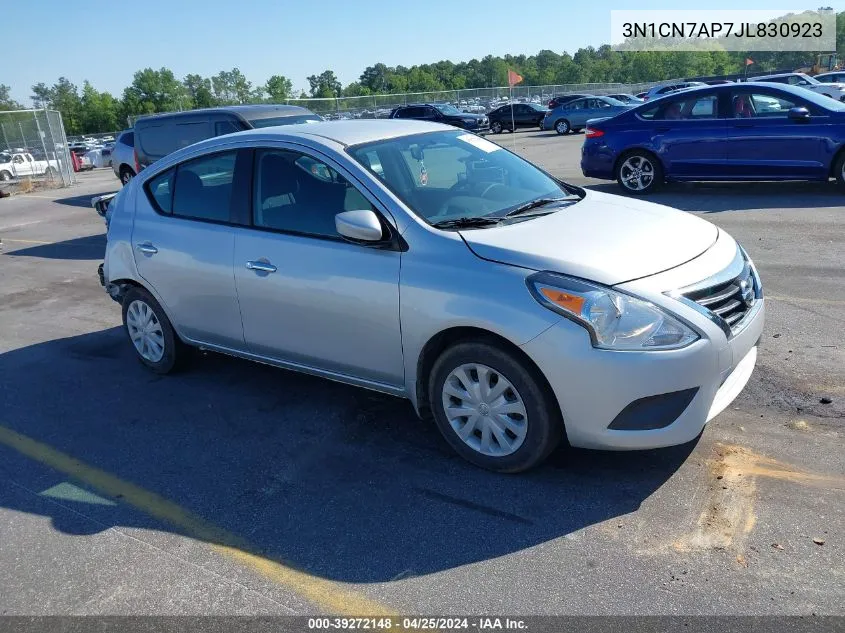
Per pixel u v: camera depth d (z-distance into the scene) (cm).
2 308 787
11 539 346
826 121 987
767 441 374
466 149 461
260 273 427
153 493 379
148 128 1159
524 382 337
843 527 302
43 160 2430
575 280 323
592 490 345
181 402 489
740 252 385
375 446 407
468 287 342
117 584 307
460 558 305
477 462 369
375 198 384
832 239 768
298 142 423
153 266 495
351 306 387
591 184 1334
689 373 317
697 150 1088
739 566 285
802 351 482
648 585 279
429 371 380
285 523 342
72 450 434
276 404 473
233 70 11456
